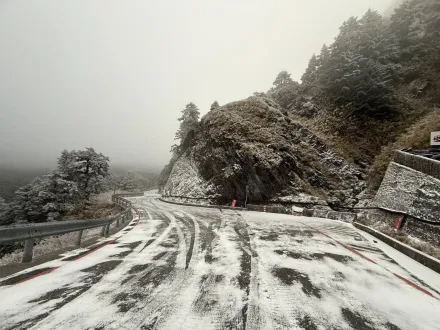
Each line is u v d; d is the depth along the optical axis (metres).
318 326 3.25
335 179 27.64
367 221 14.33
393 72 33.72
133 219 15.05
